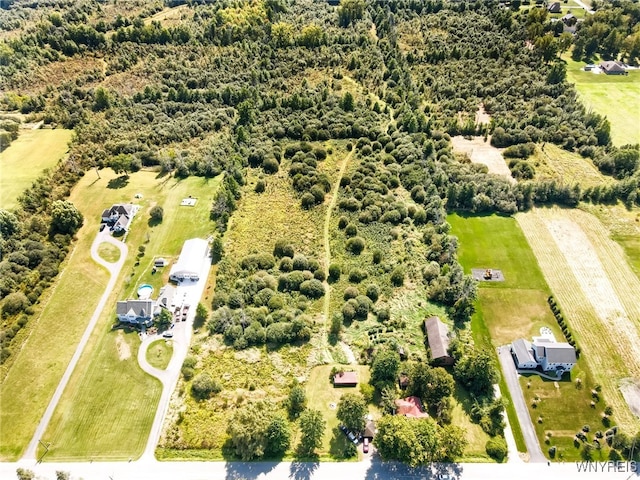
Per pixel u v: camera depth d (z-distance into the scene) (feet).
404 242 347.77
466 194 380.58
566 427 239.09
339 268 320.29
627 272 330.13
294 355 269.85
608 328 290.35
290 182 409.69
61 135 439.63
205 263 329.52
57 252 329.31
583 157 449.89
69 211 347.15
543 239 358.02
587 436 235.20
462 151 453.58
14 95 470.80
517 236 360.48
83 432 234.79
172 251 340.18
